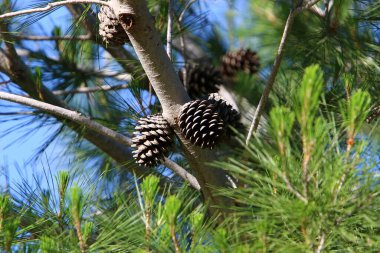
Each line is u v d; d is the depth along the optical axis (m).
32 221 2.22
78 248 2.10
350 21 2.64
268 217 1.99
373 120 2.37
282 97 2.62
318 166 1.93
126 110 2.59
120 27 2.39
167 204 1.99
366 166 1.96
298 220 1.95
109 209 2.26
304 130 1.90
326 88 2.59
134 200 2.21
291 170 1.95
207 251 2.04
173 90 2.34
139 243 2.11
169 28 2.53
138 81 2.63
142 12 2.31
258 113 2.36
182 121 2.32
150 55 2.33
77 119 2.43
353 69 2.63
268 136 2.52
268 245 1.98
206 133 2.30
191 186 2.48
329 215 1.95
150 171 2.65
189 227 2.14
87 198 2.23
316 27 2.72
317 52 2.67
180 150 2.69
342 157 1.94
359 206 1.95
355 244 2.01
